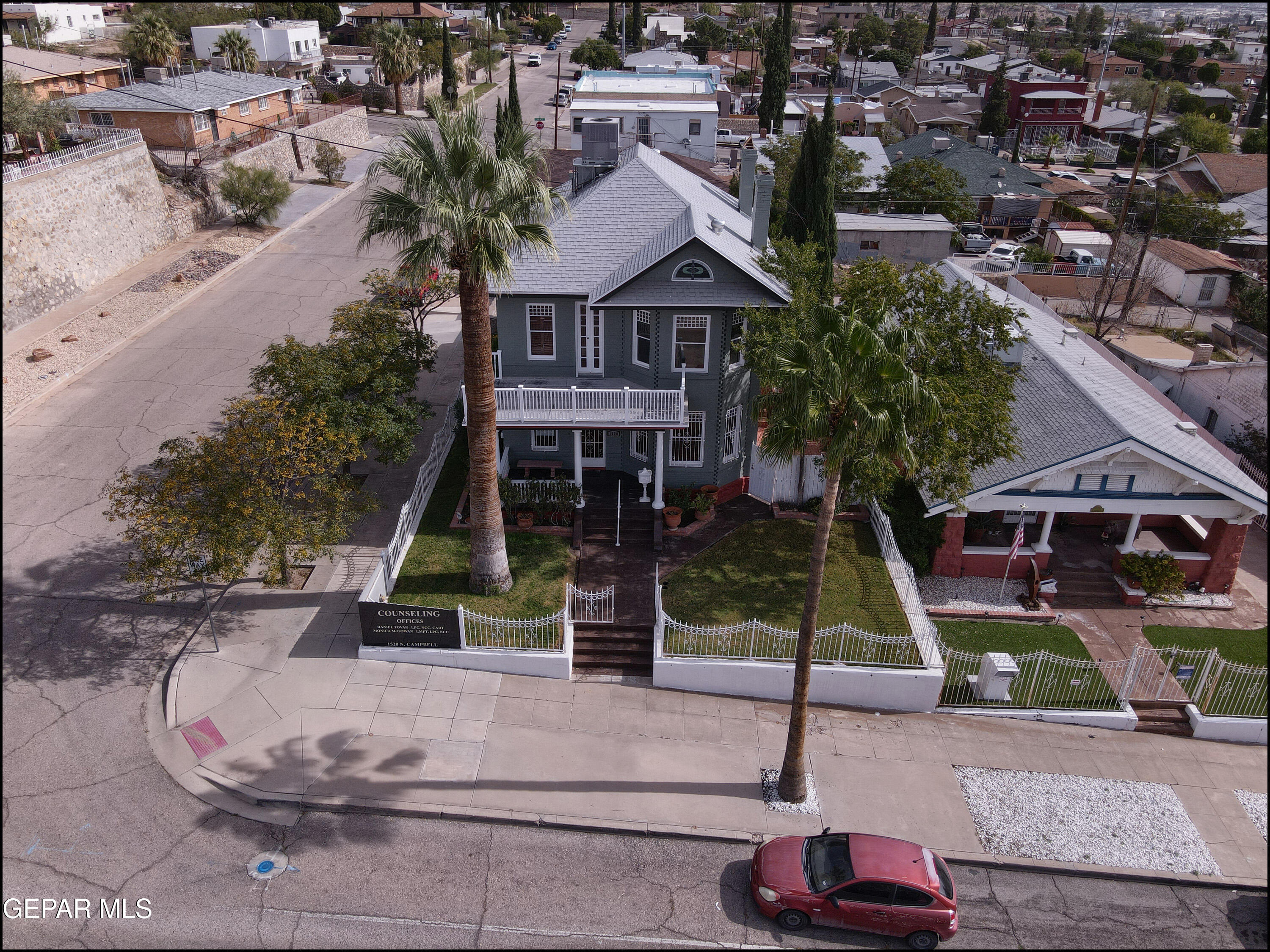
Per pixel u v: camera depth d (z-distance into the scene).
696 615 21.92
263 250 47.00
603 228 26.73
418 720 18.62
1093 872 16.39
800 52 139.88
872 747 19.12
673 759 18.22
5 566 22.55
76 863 15.03
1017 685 21.39
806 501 26.97
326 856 15.52
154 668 19.73
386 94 82.44
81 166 39.94
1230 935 15.23
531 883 15.30
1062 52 173.75
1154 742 20.09
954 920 14.44
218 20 93.88
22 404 30.19
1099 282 54.41
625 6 149.12
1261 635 24.00
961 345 23.08
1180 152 96.88
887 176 63.62
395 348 25.36
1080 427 24.81
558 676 20.31
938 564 25.56
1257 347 45.53
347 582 22.92
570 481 26.92
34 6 80.44
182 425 29.34
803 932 14.88
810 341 15.52
